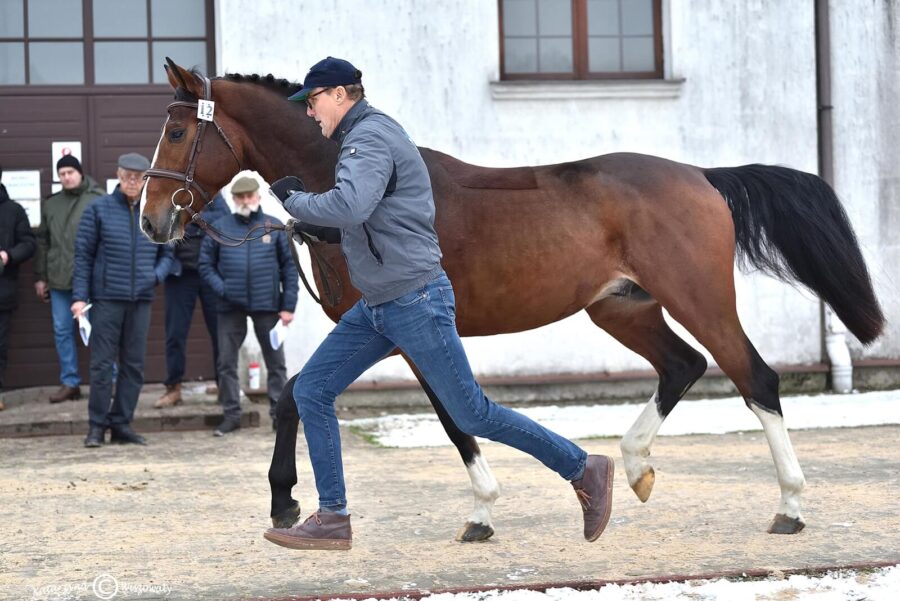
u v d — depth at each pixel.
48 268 10.80
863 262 6.23
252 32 11.31
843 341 11.87
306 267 11.14
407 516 6.39
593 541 5.11
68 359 10.89
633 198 5.80
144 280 9.21
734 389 11.80
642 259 5.77
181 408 10.34
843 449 8.40
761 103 11.88
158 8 11.62
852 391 11.91
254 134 5.83
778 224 6.14
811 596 4.65
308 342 11.26
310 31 11.38
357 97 4.74
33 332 11.35
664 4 11.94
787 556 5.25
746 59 11.86
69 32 11.54
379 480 7.55
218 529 6.11
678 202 5.82
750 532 5.77
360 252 4.67
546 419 10.46
